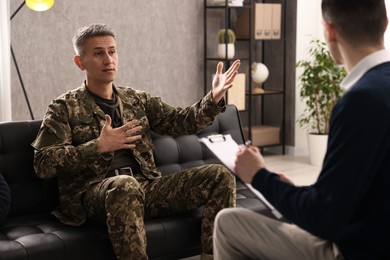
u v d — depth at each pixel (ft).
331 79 21.31
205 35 21.56
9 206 9.98
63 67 18.95
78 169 10.27
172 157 11.84
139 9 20.20
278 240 7.13
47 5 14.97
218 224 7.45
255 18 21.50
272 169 20.45
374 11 6.40
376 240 6.22
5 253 8.76
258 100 23.88
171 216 10.59
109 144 9.93
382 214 6.13
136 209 9.54
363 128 5.92
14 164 10.58
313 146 20.99
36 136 10.80
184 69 21.50
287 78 22.76
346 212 6.00
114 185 9.64
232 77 10.85
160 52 20.85
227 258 7.48
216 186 10.30
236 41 22.79
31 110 17.20
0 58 16.66
